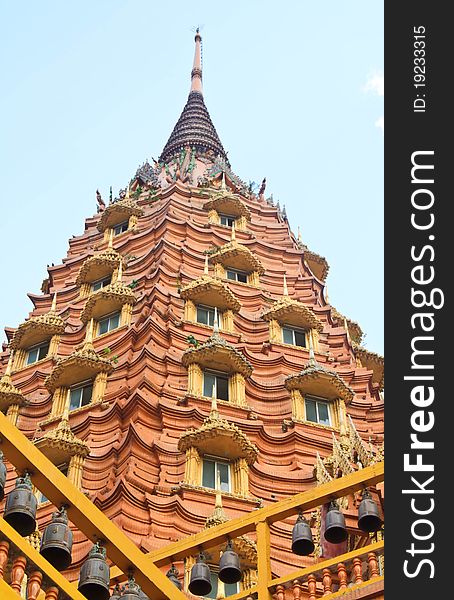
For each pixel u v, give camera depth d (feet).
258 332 189.78
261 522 62.13
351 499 86.84
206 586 61.26
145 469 141.08
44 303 213.87
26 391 179.11
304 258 241.76
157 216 231.50
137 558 54.90
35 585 49.60
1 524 49.42
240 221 235.40
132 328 174.81
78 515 54.03
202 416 154.30
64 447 142.20
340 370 187.42
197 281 187.83
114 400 159.74
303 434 158.81
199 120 332.39
